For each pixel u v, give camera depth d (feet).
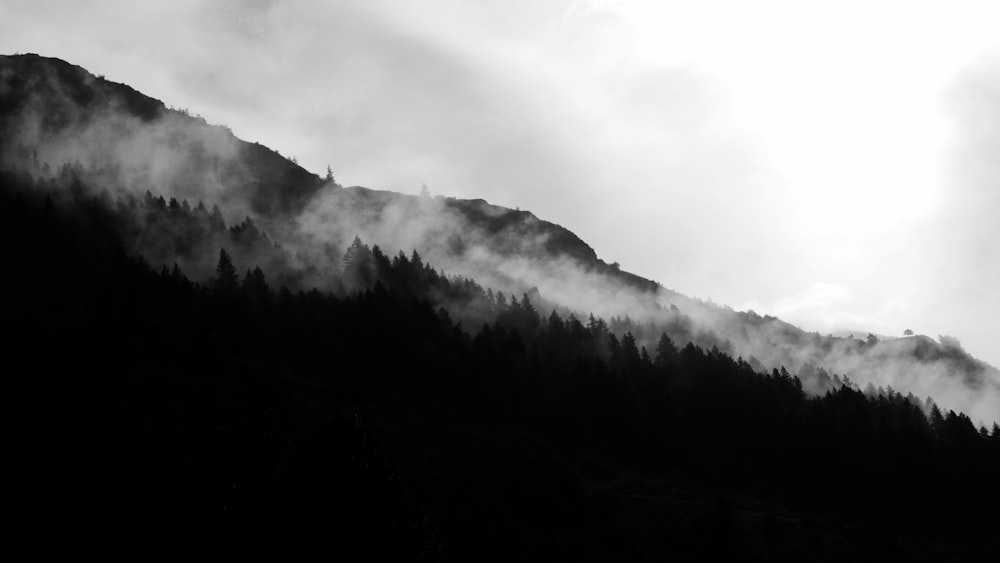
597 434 416.67
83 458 231.09
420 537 126.82
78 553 186.09
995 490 412.57
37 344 298.35
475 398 403.75
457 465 311.06
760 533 310.86
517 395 415.23
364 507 122.42
